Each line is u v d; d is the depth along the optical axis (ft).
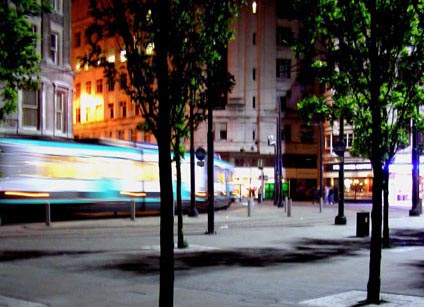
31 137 94.73
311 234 74.59
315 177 217.77
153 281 39.63
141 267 45.85
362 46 36.58
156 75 23.41
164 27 22.40
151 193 109.60
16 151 87.40
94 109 245.86
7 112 36.58
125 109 230.07
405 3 33.04
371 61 33.19
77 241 64.64
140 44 24.94
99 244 61.72
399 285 37.68
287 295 34.65
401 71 40.09
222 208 137.28
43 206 90.38
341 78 40.37
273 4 210.38
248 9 208.13
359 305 31.14
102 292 35.47
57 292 35.40
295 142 215.31
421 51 36.40
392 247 60.29
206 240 66.03
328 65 37.65
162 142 22.34
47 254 53.47
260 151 206.90
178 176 57.47
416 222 99.40
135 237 69.36
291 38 39.19
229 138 204.95
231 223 93.97
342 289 36.68
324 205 169.99
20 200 86.94
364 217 71.46
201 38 36.94
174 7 28.35
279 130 160.66
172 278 22.09
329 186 200.34
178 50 25.50
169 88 25.13
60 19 127.13
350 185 191.11
